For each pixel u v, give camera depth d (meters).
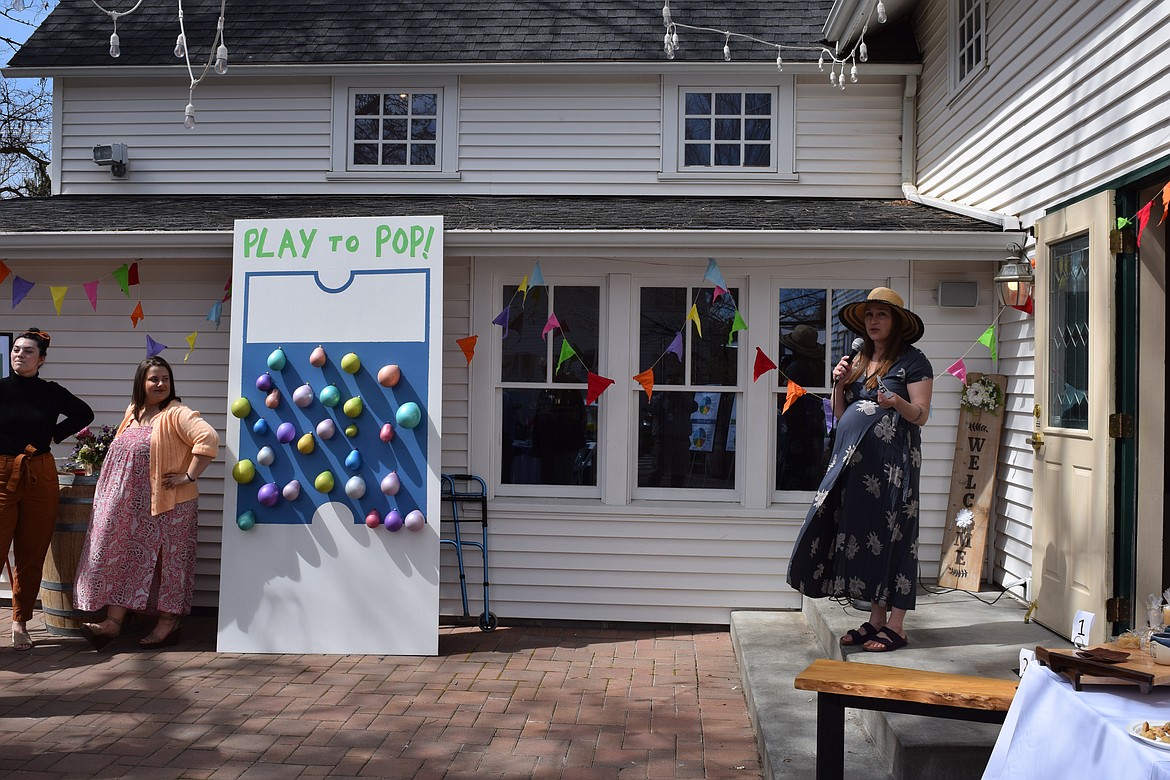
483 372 7.19
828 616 5.86
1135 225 4.95
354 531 6.38
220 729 4.94
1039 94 6.03
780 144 8.52
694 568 7.05
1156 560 4.90
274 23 9.30
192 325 7.46
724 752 4.70
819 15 9.02
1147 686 2.63
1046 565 5.57
